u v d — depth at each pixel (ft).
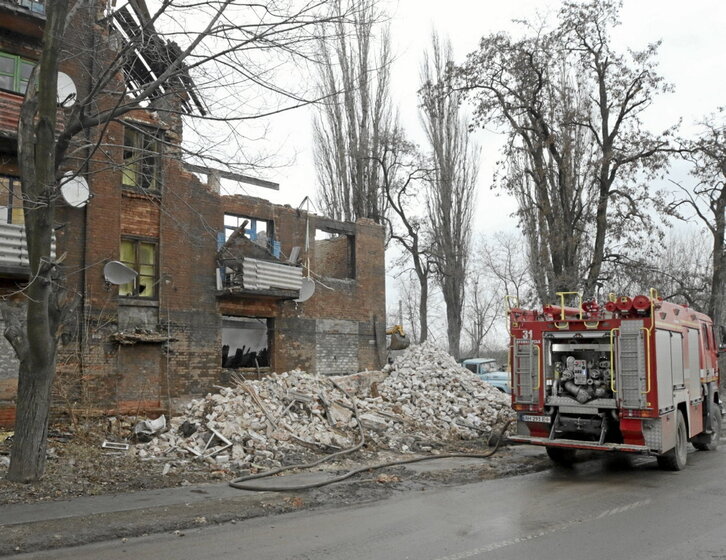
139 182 55.16
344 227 75.72
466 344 238.89
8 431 44.24
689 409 40.73
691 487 32.99
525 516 26.30
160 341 54.75
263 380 52.70
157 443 42.09
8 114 46.01
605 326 36.22
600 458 44.29
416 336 232.12
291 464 38.68
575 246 82.33
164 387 55.31
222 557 20.36
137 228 55.31
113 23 36.91
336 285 73.51
